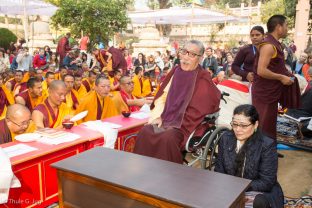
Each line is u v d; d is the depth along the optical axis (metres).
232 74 5.21
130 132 3.66
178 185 1.78
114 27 15.18
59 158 2.84
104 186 1.87
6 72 7.31
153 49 15.66
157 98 3.49
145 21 15.65
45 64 11.05
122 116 3.98
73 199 2.05
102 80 4.09
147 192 1.70
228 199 1.63
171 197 1.64
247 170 2.44
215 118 3.47
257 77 3.55
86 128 3.37
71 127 3.30
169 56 12.78
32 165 2.64
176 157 2.97
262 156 2.42
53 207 2.83
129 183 1.79
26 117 3.10
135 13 14.01
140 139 3.12
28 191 2.64
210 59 9.80
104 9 14.34
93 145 3.11
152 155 3.03
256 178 2.45
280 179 3.72
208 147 3.10
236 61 4.42
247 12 23.39
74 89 5.60
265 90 3.48
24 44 14.98
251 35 4.22
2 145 2.82
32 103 4.86
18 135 3.02
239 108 2.44
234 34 23.20
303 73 7.69
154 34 15.92
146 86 7.32
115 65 8.31
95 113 4.15
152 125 3.21
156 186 1.77
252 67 4.26
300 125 4.91
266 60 3.31
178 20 14.98
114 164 2.08
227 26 23.48
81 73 7.10
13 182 2.40
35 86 4.73
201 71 3.28
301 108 5.24
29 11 14.05
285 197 3.23
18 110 3.07
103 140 3.20
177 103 3.21
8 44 16.62
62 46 11.03
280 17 3.33
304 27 13.32
